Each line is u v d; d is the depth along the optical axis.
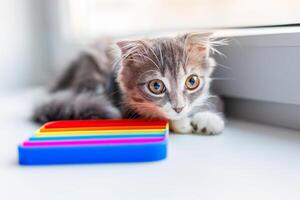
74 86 0.58
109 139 0.36
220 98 0.48
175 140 0.40
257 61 0.44
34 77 0.77
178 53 0.42
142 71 0.42
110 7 0.70
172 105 0.41
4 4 0.69
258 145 0.38
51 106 0.49
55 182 0.31
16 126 0.47
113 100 0.48
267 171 0.32
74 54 0.66
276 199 0.28
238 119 0.48
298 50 0.40
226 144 0.39
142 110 0.43
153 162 0.34
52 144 0.35
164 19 0.61
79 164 0.34
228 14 0.51
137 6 0.65
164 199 0.28
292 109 0.43
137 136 0.37
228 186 0.30
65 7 0.75
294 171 0.32
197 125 0.42
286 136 0.41
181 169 0.33
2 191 0.30
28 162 0.34
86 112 0.46
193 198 0.28
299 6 0.43
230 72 0.47
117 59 0.45
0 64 0.70
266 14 0.46
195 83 0.43
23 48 0.74
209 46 0.44
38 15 0.76
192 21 0.57
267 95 0.44
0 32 0.69
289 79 0.41
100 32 0.71
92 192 0.29
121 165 0.34
